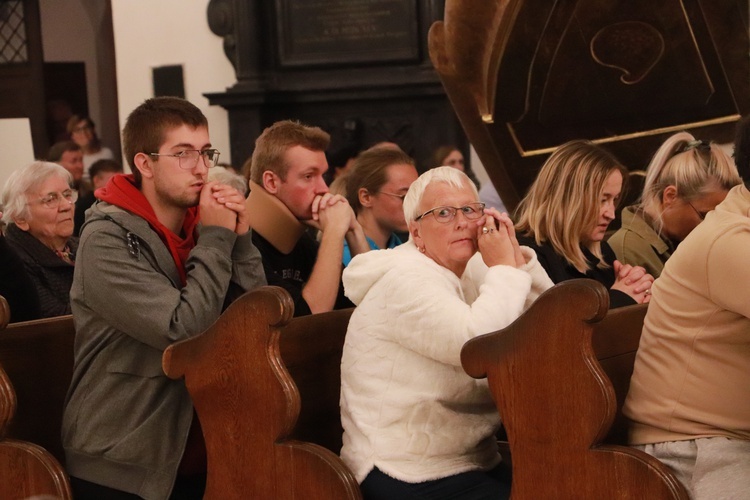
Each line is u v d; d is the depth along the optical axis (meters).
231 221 8.25
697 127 12.05
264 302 7.34
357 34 24.67
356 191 10.88
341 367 7.72
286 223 9.79
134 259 7.92
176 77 26.66
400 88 24.28
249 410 7.50
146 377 8.02
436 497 7.18
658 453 7.05
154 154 8.15
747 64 11.37
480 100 11.82
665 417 7.04
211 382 7.64
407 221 7.77
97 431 8.08
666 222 10.62
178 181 8.16
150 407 8.05
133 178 8.42
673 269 7.04
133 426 8.01
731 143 12.07
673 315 7.00
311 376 8.23
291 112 25.30
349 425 7.57
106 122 28.06
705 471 6.76
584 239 9.75
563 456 6.66
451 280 7.55
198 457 8.36
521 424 6.83
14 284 9.82
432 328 7.11
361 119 24.84
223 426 7.66
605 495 6.50
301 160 9.74
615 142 12.19
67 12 28.06
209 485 7.78
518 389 6.82
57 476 8.02
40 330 8.80
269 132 9.94
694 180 10.32
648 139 12.13
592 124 12.08
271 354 7.36
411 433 7.27
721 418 6.85
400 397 7.29
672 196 10.48
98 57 27.95
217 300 8.01
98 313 7.97
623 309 8.07
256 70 25.00
